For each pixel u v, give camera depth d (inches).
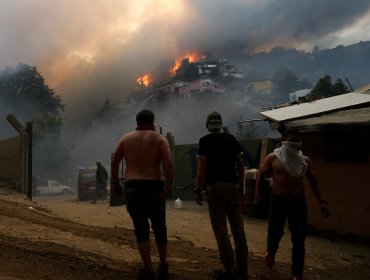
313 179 210.8
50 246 210.1
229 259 188.4
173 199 588.7
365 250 303.9
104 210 423.5
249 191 431.5
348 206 334.0
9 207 331.6
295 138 207.9
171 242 270.7
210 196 195.5
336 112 354.6
